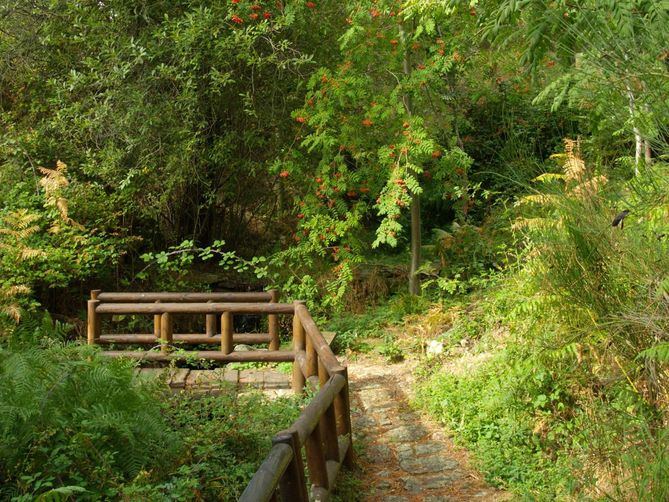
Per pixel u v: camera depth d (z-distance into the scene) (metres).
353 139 9.20
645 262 3.99
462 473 4.87
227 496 3.78
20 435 3.45
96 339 6.97
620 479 3.94
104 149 9.27
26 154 9.35
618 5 3.27
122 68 8.74
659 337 4.03
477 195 11.41
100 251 8.94
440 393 6.11
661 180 3.79
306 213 9.47
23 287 7.98
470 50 9.62
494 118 11.74
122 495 3.32
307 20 9.80
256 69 9.66
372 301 9.90
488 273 9.26
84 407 3.75
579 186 4.61
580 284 4.47
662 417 4.08
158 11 9.51
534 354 5.17
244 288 10.50
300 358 6.23
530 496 4.21
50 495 2.77
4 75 9.89
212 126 9.82
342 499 4.46
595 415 4.52
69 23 9.63
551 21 3.56
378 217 12.36
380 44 9.33
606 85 3.47
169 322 6.84
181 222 10.70
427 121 9.77
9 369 3.60
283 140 10.14
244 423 4.54
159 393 4.52
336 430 4.61
